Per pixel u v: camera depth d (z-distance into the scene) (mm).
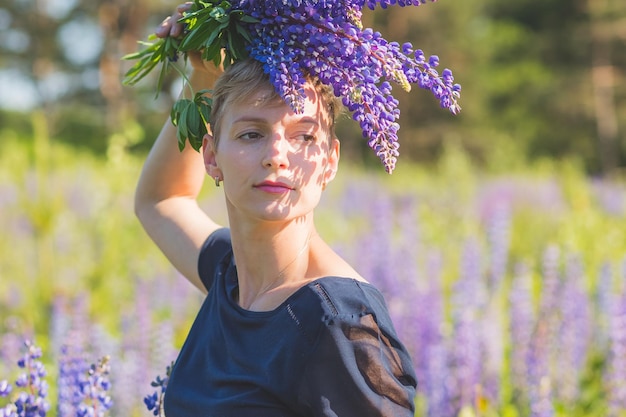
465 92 46094
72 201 10750
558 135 49375
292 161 2225
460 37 47031
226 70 2303
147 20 47812
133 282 8250
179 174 2959
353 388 2080
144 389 5035
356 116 2229
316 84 2270
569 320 5648
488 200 13508
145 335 5418
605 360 5785
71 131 44000
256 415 2160
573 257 6398
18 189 11086
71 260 8875
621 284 5934
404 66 2271
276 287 2297
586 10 48406
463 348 4895
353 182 15234
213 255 2805
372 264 6824
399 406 2121
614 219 13461
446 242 10570
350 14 2240
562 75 49750
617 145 48281
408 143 44688
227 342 2279
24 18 46219
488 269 7484
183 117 2504
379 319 2152
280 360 2143
